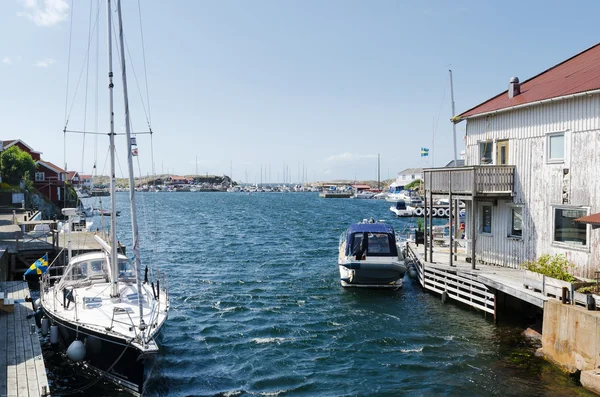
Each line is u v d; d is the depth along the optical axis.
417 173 133.00
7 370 11.51
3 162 64.56
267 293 23.64
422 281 23.94
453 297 21.27
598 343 12.39
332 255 35.50
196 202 126.75
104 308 14.54
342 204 115.12
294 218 71.62
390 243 23.98
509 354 15.30
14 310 16.42
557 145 18.64
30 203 57.81
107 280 16.94
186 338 17.31
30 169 67.19
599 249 16.62
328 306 21.28
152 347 11.96
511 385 13.11
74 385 13.27
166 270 29.61
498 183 20.64
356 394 13.07
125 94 14.53
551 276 16.03
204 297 22.86
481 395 12.67
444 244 28.94
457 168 21.28
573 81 19.02
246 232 51.81
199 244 41.84
